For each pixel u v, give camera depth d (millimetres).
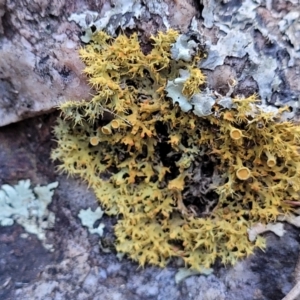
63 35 47
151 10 45
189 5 45
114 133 49
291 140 45
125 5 46
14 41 48
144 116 47
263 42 45
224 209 49
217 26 45
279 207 48
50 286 49
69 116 49
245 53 45
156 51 45
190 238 50
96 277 50
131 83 47
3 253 50
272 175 47
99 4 46
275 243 49
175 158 50
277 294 47
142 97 47
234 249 50
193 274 50
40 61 48
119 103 46
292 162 46
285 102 45
